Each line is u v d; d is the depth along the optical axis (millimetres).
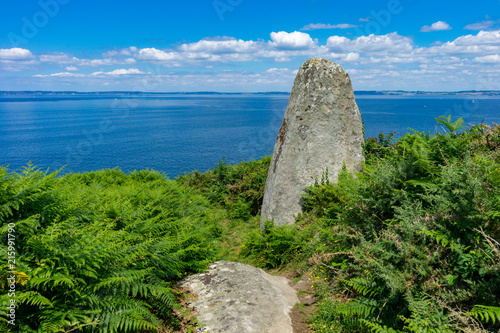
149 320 3541
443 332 2801
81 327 2930
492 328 2748
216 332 3641
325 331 3834
